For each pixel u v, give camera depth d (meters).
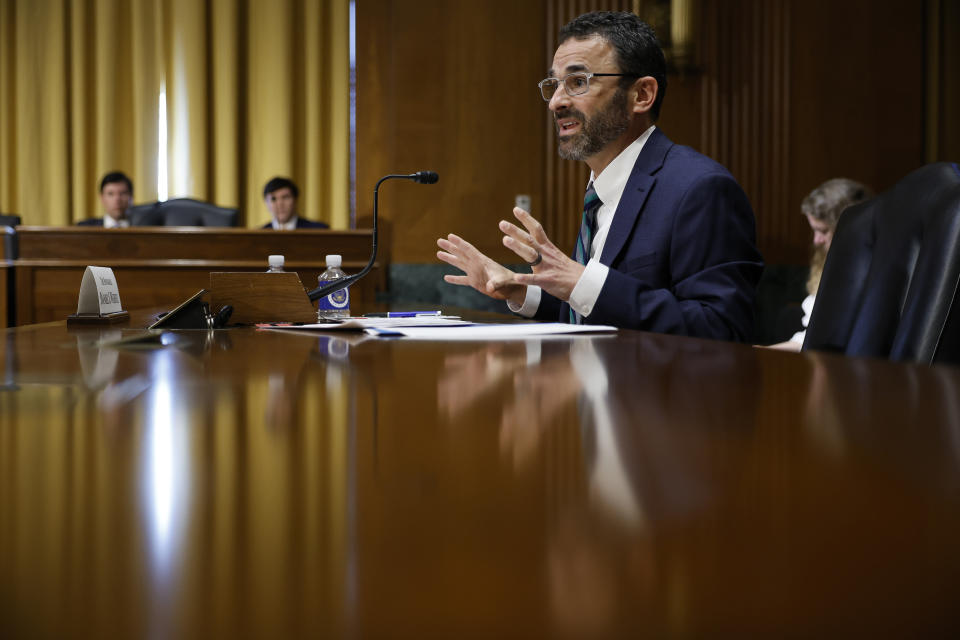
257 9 5.79
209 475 0.28
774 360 0.74
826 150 6.29
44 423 0.40
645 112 1.97
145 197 5.70
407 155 5.94
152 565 0.19
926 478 0.28
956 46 6.43
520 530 0.22
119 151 5.77
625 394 0.51
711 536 0.21
